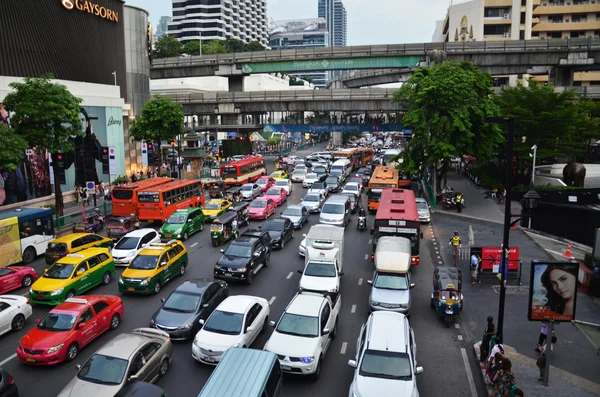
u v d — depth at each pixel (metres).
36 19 47.78
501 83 97.75
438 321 19.69
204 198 48.00
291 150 121.31
